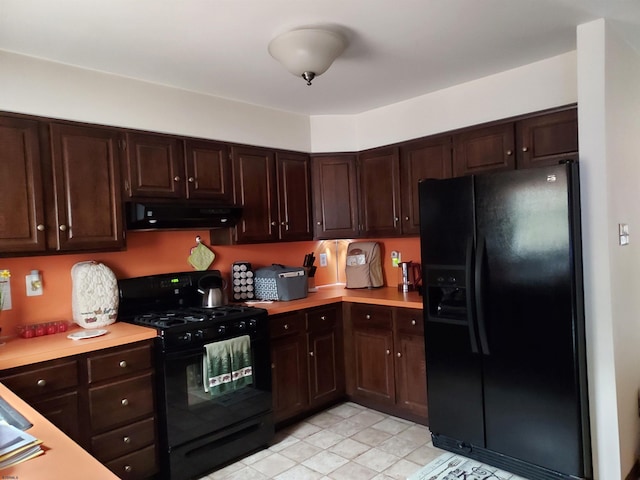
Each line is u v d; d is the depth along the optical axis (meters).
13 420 1.41
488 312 2.51
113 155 2.68
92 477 1.05
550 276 2.29
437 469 2.57
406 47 2.49
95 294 2.66
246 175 3.39
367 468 2.63
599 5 2.06
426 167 3.42
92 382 2.26
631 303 2.50
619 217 2.35
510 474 2.49
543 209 2.30
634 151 2.59
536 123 2.83
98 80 2.63
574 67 2.65
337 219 3.87
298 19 2.10
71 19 2.01
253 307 3.09
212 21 2.08
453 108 3.24
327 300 3.48
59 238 2.45
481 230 2.52
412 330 3.14
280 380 3.14
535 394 2.36
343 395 3.64
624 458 2.30
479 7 2.06
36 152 2.38
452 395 2.71
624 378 2.36
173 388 2.49
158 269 3.14
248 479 2.56
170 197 2.94
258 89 3.10
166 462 2.49
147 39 2.24
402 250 3.93
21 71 2.34
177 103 3.00
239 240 3.34
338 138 3.89
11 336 2.45
